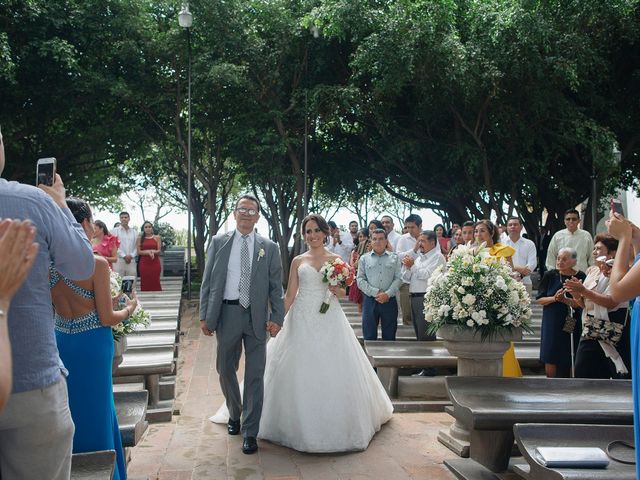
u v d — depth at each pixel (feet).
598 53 52.54
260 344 16.17
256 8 57.26
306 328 16.47
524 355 22.63
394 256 23.68
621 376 17.25
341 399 15.85
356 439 15.79
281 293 16.53
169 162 72.54
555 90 51.11
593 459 10.30
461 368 16.56
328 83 60.18
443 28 47.47
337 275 16.40
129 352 20.93
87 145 63.31
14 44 50.70
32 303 6.66
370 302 23.71
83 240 7.47
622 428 11.61
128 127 60.39
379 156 65.92
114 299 14.87
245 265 16.34
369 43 47.57
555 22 49.90
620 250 9.29
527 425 11.57
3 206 6.65
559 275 19.33
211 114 60.90
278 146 55.72
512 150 55.62
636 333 8.36
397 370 20.98
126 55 54.03
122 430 12.04
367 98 56.85
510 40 48.03
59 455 6.88
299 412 15.71
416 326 24.16
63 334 10.30
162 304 34.65
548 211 66.95
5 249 5.30
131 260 41.81
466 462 14.61
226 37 55.01
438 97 52.26
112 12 54.95
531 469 10.64
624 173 67.92
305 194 59.88
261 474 14.16
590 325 17.22
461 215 62.54
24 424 6.55
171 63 56.49
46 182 8.04
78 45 55.31
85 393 10.32
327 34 50.47
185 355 29.78
